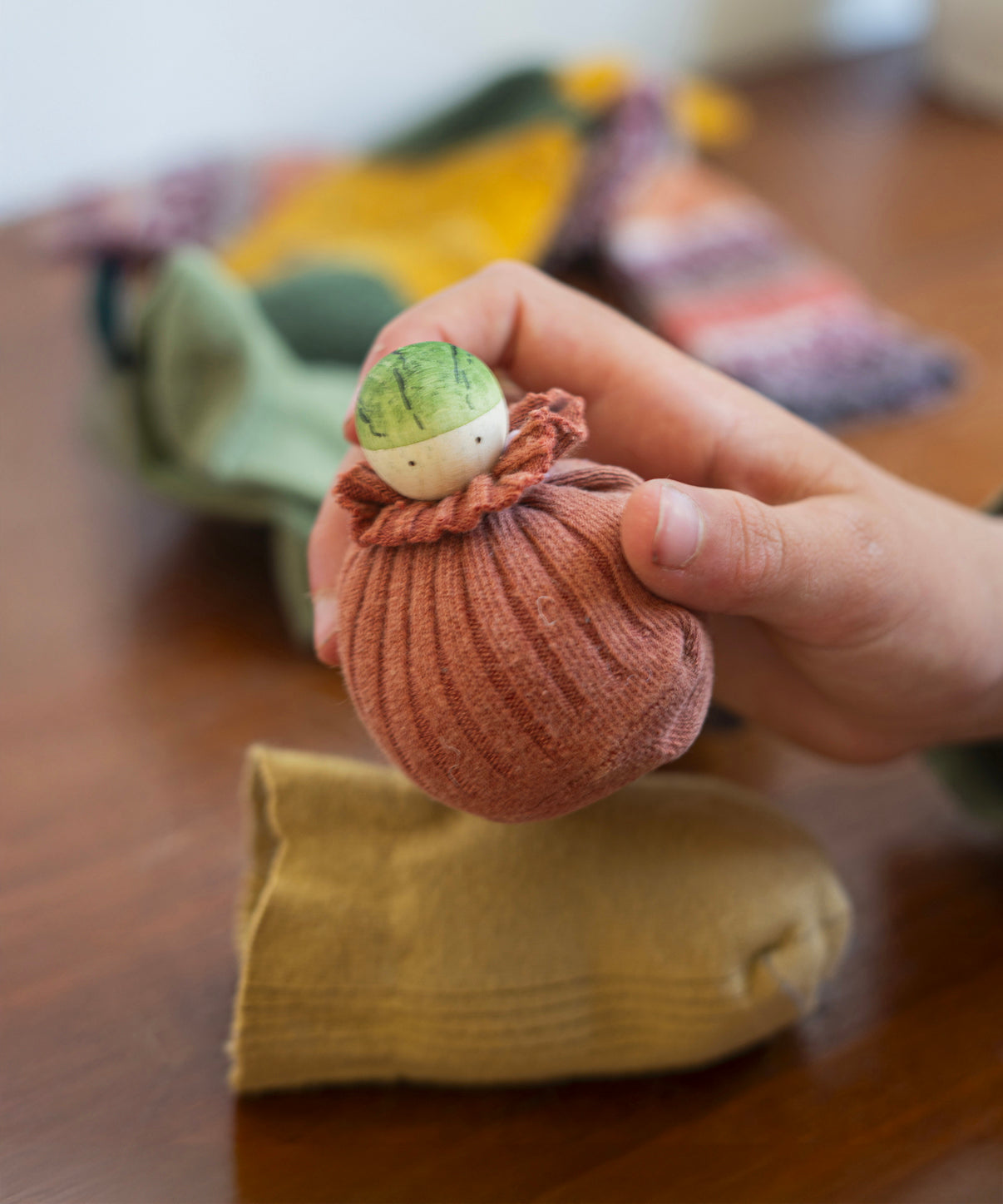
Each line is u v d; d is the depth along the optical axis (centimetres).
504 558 25
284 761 33
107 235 60
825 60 104
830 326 63
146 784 40
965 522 33
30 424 60
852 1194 30
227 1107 32
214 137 87
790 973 30
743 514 27
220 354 47
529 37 94
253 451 46
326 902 31
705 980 30
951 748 37
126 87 82
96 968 35
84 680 44
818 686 34
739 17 100
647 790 32
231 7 82
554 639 24
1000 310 66
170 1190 30
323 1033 31
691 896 31
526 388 34
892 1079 32
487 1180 30
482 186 69
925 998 34
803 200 80
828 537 29
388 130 92
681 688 25
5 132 79
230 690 44
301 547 44
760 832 32
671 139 72
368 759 40
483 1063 31
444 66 92
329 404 48
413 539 25
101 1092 32
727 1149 31
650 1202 30
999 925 35
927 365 59
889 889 36
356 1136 31
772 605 29
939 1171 30
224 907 36
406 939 31
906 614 31
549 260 70
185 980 34
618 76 70
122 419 51
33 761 41
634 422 33
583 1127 31
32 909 36
